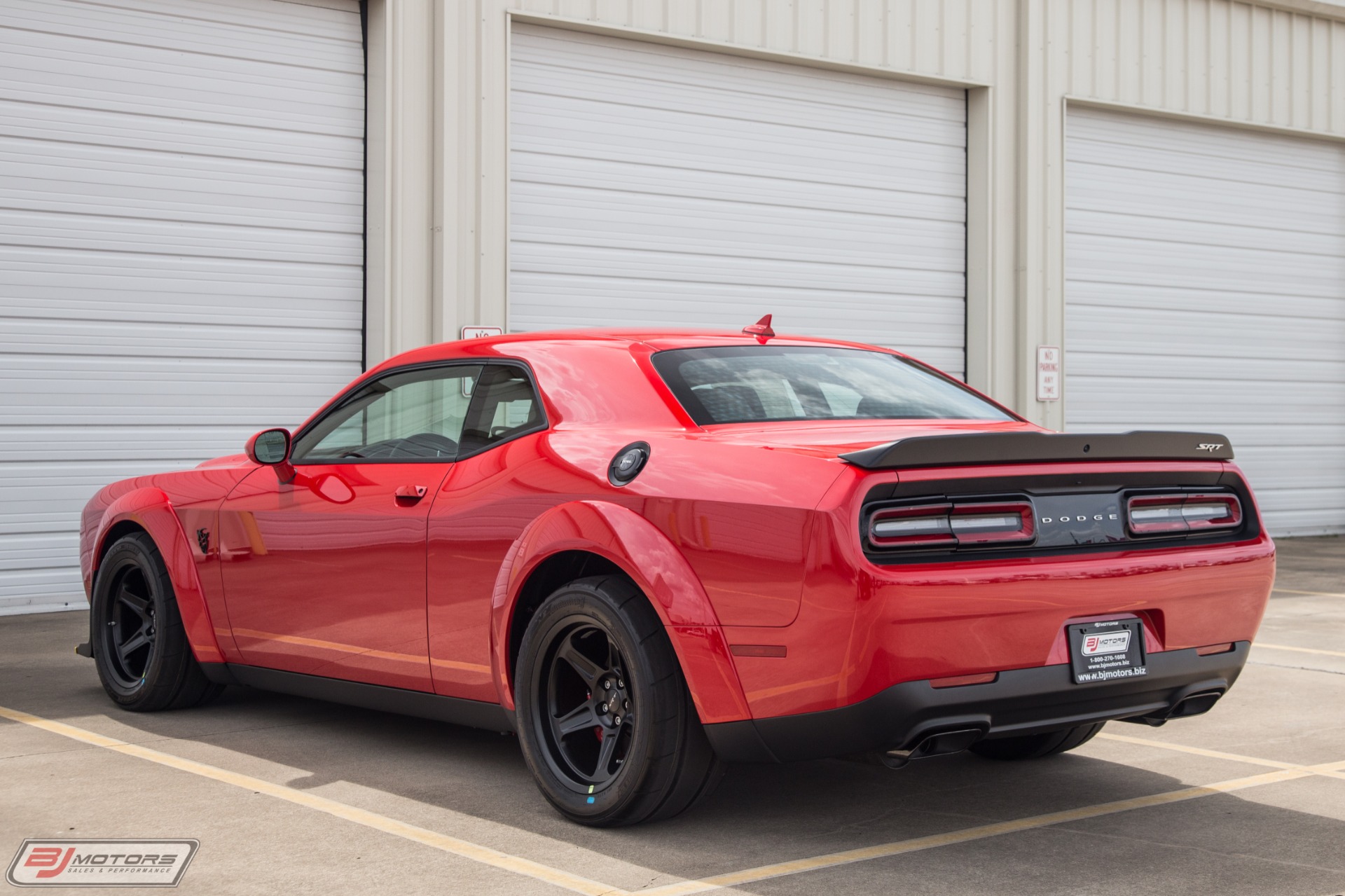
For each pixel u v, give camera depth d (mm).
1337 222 15164
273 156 9227
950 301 12586
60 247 8500
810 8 11438
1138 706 3453
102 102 8641
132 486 5406
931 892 3023
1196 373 14141
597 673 3564
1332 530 15172
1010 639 3158
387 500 4199
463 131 9680
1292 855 3314
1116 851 3350
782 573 3125
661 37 10648
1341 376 15227
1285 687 5738
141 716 5117
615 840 3436
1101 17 13148
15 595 8375
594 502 3529
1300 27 14523
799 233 11609
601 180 10547
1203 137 14133
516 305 10156
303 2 9336
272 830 3523
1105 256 13508
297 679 4641
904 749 3127
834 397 3898
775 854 3316
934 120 12445
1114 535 3395
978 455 3195
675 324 10922
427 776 4133
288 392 9289
